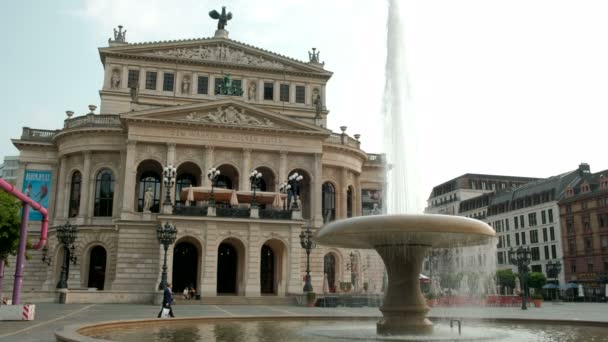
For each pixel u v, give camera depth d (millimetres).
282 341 15547
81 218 57625
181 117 57562
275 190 59000
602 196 83625
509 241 104250
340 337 16469
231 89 65750
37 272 59062
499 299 50531
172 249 48750
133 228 53219
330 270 61031
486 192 121062
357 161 68000
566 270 89625
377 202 72250
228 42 68312
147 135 56438
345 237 16797
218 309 37469
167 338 16656
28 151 63688
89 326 17734
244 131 58969
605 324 20797
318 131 60531
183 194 53750
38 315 29094
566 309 46219
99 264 57469
